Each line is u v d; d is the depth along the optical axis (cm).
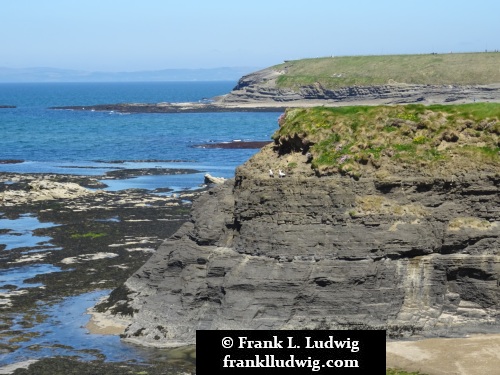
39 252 9512
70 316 7094
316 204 6444
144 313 6675
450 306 6375
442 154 6656
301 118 7100
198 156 19000
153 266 7175
